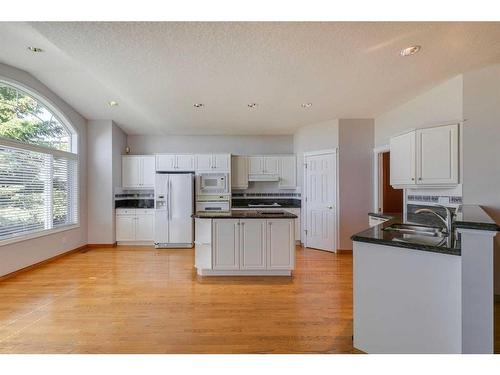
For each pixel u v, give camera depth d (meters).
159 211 5.41
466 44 2.36
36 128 4.20
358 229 4.88
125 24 2.08
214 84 3.33
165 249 5.27
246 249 3.58
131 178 5.86
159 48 2.45
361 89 3.47
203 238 3.64
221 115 4.73
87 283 3.39
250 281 3.47
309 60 2.68
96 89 4.23
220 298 2.94
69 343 2.10
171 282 3.43
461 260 1.51
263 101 3.97
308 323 2.40
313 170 5.33
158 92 3.61
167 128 5.74
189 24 2.08
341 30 2.15
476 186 2.93
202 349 2.01
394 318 1.78
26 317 2.51
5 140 3.57
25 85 3.75
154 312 2.61
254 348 2.03
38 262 4.11
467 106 2.95
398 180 3.59
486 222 1.50
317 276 3.66
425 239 1.92
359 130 4.89
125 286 3.29
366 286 1.91
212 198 5.72
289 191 6.25
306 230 5.46
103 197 5.41
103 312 2.61
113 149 5.47
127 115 5.16
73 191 5.01
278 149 6.31
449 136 3.04
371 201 4.88
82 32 2.19
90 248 5.35
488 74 2.87
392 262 1.79
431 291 1.64
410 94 3.64
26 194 3.95
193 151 6.29
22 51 3.18
